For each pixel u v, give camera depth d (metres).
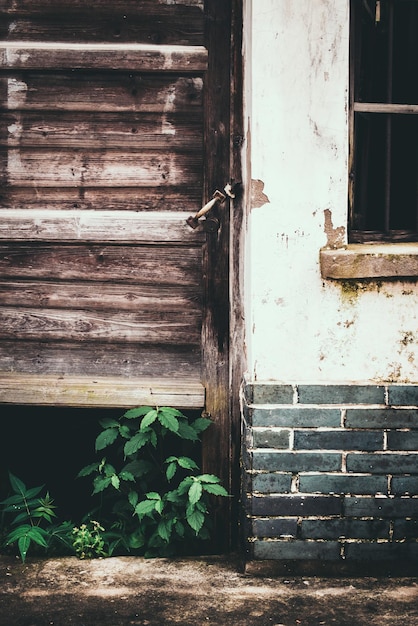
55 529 3.51
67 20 3.50
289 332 3.20
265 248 3.17
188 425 3.44
